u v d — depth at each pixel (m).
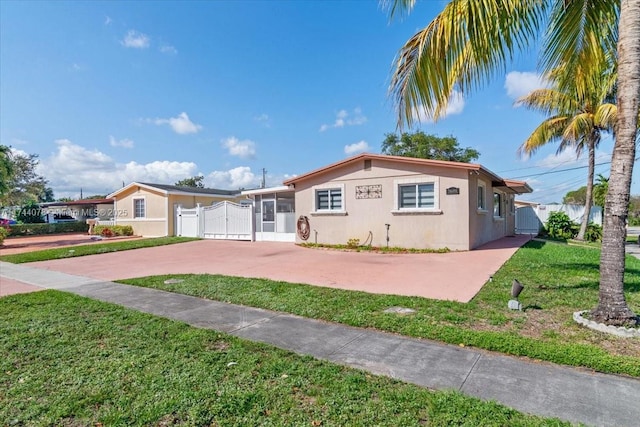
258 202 18.38
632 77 4.17
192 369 3.26
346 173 13.96
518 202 27.19
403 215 12.67
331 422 2.42
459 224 11.69
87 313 5.25
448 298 5.77
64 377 3.14
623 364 3.15
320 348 3.80
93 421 2.49
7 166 20.17
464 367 3.27
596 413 2.49
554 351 3.43
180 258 11.97
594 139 16.55
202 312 5.29
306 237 15.09
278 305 5.52
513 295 5.16
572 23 5.30
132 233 22.98
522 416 2.44
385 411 2.53
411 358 3.50
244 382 3.00
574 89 6.52
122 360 3.49
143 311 5.38
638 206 42.34
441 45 4.97
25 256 12.64
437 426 2.34
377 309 5.16
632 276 7.50
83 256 12.86
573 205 21.09
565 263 9.08
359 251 12.64
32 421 2.49
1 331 4.43
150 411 2.57
